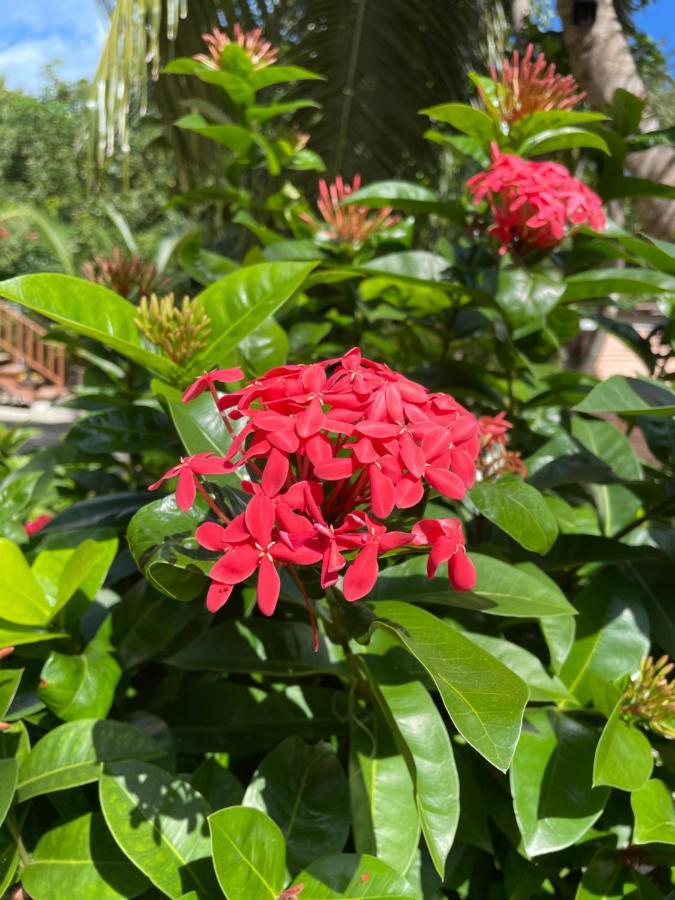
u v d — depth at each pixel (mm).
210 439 364
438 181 1286
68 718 342
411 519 309
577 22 640
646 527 510
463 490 263
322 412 267
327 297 613
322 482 290
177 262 716
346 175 1231
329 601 313
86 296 388
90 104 955
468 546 440
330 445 260
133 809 312
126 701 416
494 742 253
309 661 378
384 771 337
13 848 321
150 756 330
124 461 638
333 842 331
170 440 475
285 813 340
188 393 297
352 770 341
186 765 415
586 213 448
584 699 392
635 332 558
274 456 259
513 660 388
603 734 320
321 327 566
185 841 312
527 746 348
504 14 1161
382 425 262
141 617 389
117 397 570
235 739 392
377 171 1243
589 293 502
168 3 881
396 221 601
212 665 375
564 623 410
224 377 294
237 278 414
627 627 418
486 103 515
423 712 321
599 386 364
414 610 312
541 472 469
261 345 451
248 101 653
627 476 506
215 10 1133
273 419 263
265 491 256
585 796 333
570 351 875
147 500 471
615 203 797
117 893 308
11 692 317
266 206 708
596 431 529
